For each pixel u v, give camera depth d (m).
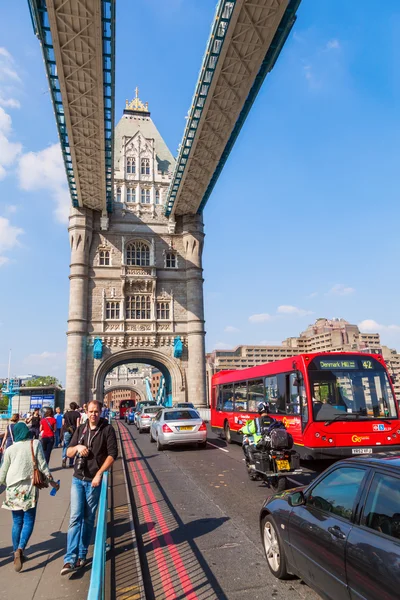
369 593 3.31
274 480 9.96
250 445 11.30
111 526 7.70
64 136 36.34
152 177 51.22
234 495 9.73
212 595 4.97
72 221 46.22
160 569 5.77
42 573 5.66
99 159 37.94
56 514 8.45
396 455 4.15
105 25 26.03
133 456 16.72
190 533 7.16
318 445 11.23
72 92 30.72
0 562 6.08
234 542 6.65
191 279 48.44
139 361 48.72
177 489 10.53
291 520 4.86
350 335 184.00
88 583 5.33
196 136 36.09
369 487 3.87
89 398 42.97
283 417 13.30
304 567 4.53
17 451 6.11
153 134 56.06
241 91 31.27
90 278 46.06
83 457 5.88
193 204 48.22
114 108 32.78
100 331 44.78
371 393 11.98
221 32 26.78
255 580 5.32
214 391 23.50
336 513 4.18
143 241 48.91
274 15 25.11
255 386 16.52
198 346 46.44
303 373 12.03
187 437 17.64
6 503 5.96
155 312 47.00
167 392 51.00
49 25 25.30
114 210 48.78
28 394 40.16
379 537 3.43
